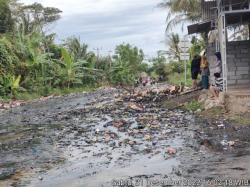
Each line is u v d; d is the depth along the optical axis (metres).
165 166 8.85
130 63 71.06
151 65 79.12
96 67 59.44
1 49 33.88
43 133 14.38
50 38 48.00
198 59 21.64
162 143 11.20
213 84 19.70
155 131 13.05
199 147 10.38
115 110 19.72
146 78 57.47
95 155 10.38
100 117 17.59
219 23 17.52
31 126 16.41
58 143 12.30
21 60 37.31
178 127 13.46
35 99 34.06
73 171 9.02
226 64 17.62
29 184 8.25
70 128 15.01
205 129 12.64
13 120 19.05
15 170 9.47
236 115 13.98
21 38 38.72
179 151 10.12
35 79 38.38
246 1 16.47
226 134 11.66
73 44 52.41
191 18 31.94
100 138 12.55
